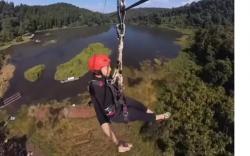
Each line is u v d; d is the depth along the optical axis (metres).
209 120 55.16
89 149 54.56
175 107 64.94
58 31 175.00
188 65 89.31
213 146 49.03
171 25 177.88
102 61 5.19
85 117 64.06
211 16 170.62
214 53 89.56
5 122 66.94
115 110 5.20
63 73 90.12
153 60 94.00
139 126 53.94
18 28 169.75
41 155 55.19
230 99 62.53
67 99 73.81
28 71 93.31
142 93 73.69
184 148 49.31
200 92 69.50
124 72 83.19
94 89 5.15
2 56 111.50
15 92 82.19
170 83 77.62
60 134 59.94
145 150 50.06
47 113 67.75
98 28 185.75
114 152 52.66
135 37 135.25
